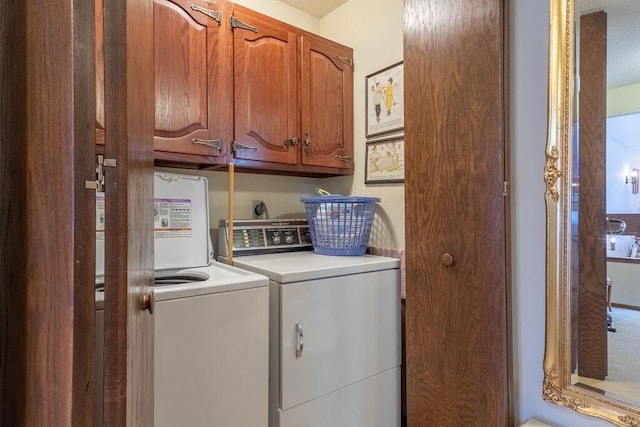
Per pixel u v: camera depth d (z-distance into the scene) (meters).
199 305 1.16
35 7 0.45
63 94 0.45
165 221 1.59
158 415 1.07
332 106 2.09
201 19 1.61
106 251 0.55
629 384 1.04
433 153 1.37
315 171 2.06
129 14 0.65
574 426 1.13
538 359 1.20
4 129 0.44
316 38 2.03
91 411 0.48
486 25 1.22
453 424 1.31
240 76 1.73
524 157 1.23
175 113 1.52
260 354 1.29
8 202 0.44
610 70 1.07
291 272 1.38
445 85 1.33
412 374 1.44
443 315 1.34
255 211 2.17
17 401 0.44
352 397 1.55
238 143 1.72
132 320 0.64
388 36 1.98
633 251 1.03
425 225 1.40
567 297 1.14
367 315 1.62
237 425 1.23
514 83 1.24
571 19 1.12
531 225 1.21
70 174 0.46
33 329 0.44
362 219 1.85
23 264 0.44
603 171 1.08
